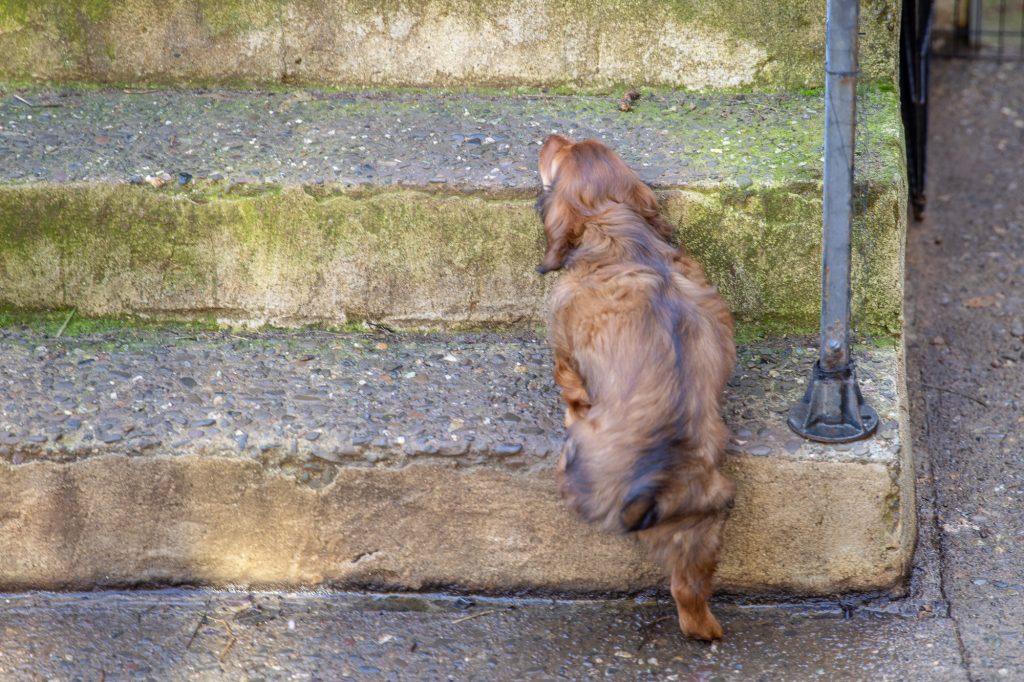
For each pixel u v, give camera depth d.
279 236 4.61
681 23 5.20
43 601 4.16
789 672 3.74
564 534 4.06
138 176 4.59
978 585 4.02
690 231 4.49
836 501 3.92
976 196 6.68
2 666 3.83
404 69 5.38
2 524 4.12
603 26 5.24
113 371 4.39
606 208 4.03
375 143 4.89
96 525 4.13
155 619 4.06
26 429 4.07
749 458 3.92
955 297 5.77
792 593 4.06
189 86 5.41
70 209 4.59
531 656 3.86
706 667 3.78
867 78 5.16
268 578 4.19
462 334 4.70
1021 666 3.67
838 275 3.80
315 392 4.28
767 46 5.19
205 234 4.61
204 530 4.13
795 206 4.42
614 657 3.85
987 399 5.00
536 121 5.08
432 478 4.03
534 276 4.62
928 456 4.65
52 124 5.05
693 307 3.74
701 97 5.26
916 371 5.20
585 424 3.59
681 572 3.72
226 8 5.27
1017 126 7.43
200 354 4.53
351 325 4.73
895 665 3.73
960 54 8.44
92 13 5.26
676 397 3.50
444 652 3.89
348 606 4.12
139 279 4.69
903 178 4.58
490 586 4.16
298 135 4.96
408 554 4.14
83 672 3.80
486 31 5.29
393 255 4.62
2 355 4.48
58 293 4.71
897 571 3.97
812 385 3.97
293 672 3.80
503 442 4.00
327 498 4.07
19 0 5.23
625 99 5.23
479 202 4.53
